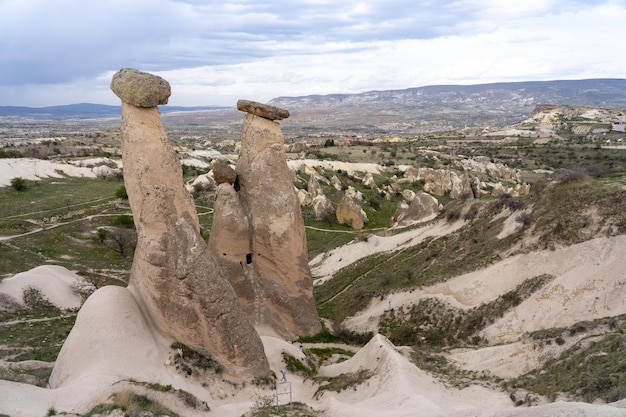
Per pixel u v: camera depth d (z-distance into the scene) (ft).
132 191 74.23
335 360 98.89
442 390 72.90
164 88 74.08
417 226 176.45
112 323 69.51
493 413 50.67
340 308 135.23
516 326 97.40
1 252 162.81
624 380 58.08
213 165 106.73
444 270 126.93
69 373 65.62
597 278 96.73
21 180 262.06
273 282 109.81
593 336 75.25
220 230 106.42
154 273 73.41
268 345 89.35
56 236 186.60
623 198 110.11
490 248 125.49
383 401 66.59
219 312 74.54
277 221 107.76
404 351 91.66
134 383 61.16
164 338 74.49
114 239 185.88
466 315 107.14
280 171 108.68
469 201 162.09
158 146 74.02
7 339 96.78
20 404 53.42
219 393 70.95
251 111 107.86
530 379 71.87
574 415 43.04
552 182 130.31
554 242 110.73
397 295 125.18
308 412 67.46
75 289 134.62
